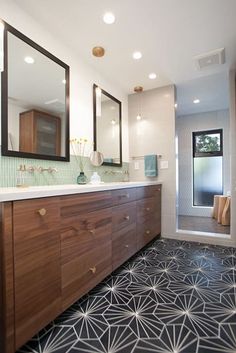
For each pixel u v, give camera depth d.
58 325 1.21
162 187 2.97
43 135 1.72
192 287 1.61
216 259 2.17
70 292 1.26
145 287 1.62
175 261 2.12
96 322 1.24
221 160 4.39
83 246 1.37
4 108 1.42
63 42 1.93
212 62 2.32
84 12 1.59
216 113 4.31
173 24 1.73
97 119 2.41
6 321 0.90
